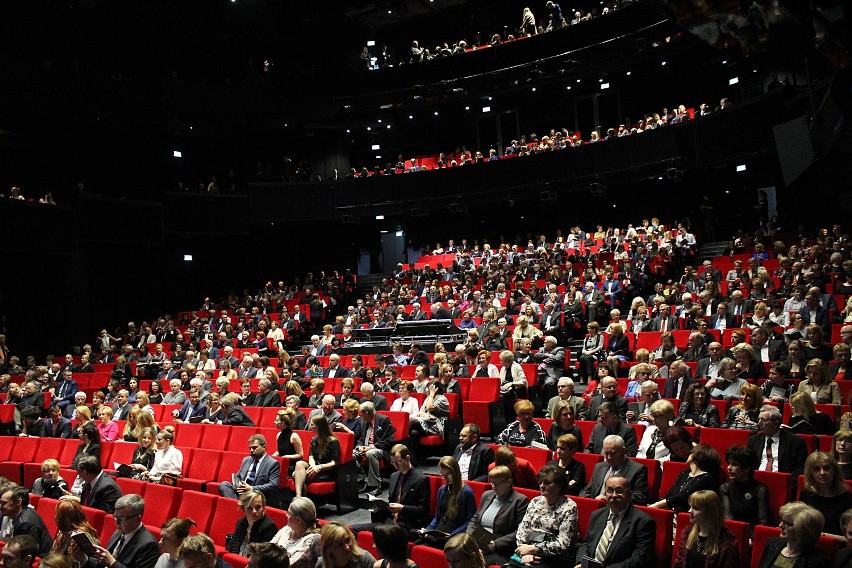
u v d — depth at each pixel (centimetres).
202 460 801
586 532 520
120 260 2109
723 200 1952
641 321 1232
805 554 400
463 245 2123
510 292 1584
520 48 2234
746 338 920
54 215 1839
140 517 533
